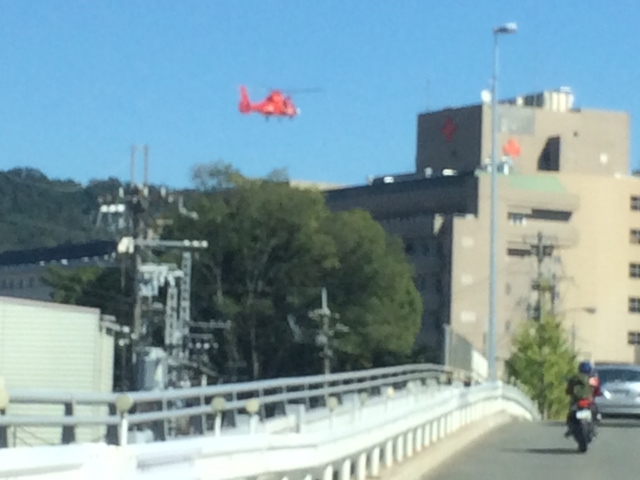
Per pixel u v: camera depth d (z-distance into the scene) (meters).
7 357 32.69
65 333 34.12
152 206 50.50
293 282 62.47
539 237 81.31
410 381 23.14
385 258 64.44
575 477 17.33
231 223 61.34
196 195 64.25
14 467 6.57
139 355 38.47
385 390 19.36
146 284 42.62
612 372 31.83
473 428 26.66
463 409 27.25
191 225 61.19
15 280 77.19
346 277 63.25
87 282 60.09
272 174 66.75
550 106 113.19
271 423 13.58
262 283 61.88
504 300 89.62
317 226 62.38
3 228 91.44
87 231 91.69
